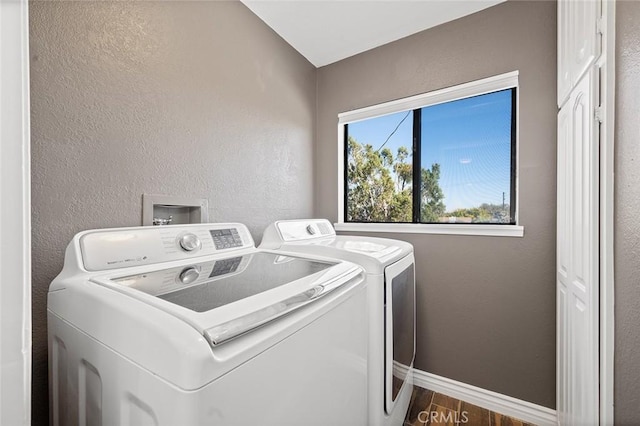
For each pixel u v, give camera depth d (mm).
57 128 960
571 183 1206
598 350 908
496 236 1710
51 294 787
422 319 1944
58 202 966
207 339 490
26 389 436
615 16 853
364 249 1373
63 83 971
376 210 2268
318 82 2383
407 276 1524
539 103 1583
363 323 1006
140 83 1188
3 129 413
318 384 740
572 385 1190
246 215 1701
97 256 856
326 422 776
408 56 1992
